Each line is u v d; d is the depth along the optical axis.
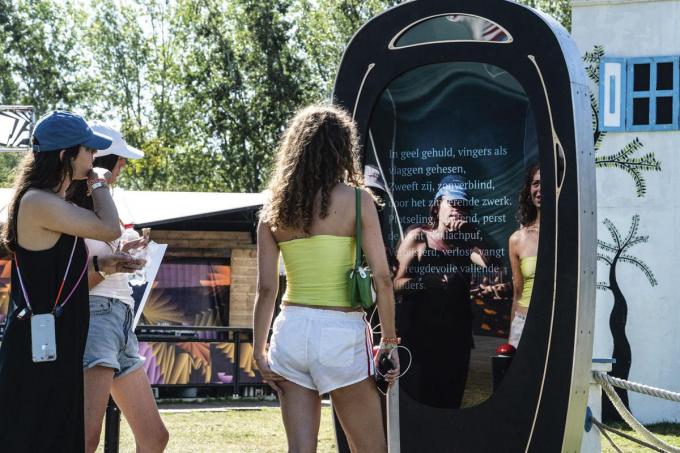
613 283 12.11
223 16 43.16
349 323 4.16
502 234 5.49
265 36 41.75
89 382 4.93
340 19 42.06
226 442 9.66
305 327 4.12
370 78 5.78
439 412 5.54
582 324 5.17
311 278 4.17
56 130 4.37
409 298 5.70
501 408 5.38
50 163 4.38
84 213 4.35
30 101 45.16
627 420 6.41
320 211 4.18
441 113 5.65
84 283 4.42
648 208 12.06
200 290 16.94
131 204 16.92
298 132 4.27
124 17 47.69
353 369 4.13
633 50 12.12
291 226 4.20
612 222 12.15
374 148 5.79
